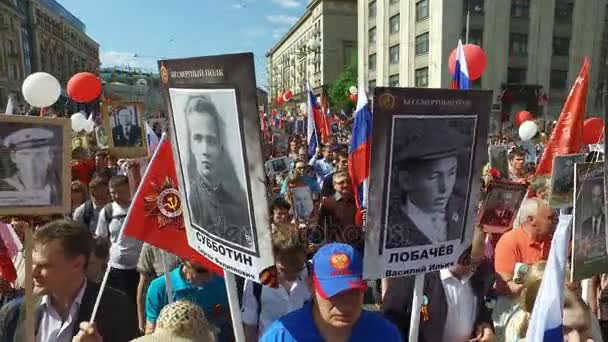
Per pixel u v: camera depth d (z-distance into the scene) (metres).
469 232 2.38
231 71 1.90
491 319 2.98
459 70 4.80
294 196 6.01
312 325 2.07
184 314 2.14
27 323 2.05
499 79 36.62
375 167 2.12
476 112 2.23
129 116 7.43
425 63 38.56
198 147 2.16
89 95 8.69
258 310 3.11
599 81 38.41
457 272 2.85
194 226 2.35
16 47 62.34
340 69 66.31
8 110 9.35
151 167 2.71
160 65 2.21
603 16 38.09
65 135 2.18
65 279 2.20
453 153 2.25
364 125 4.99
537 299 2.12
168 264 3.29
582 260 2.42
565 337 2.19
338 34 65.88
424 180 2.21
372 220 2.15
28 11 68.00
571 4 37.47
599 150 3.14
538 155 10.89
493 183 3.56
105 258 3.35
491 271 3.06
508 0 36.22
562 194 3.20
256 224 2.02
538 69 37.25
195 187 2.26
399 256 2.23
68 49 88.31
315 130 11.13
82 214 5.23
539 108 37.41
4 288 2.83
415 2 39.38
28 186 2.13
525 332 2.53
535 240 3.44
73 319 2.27
